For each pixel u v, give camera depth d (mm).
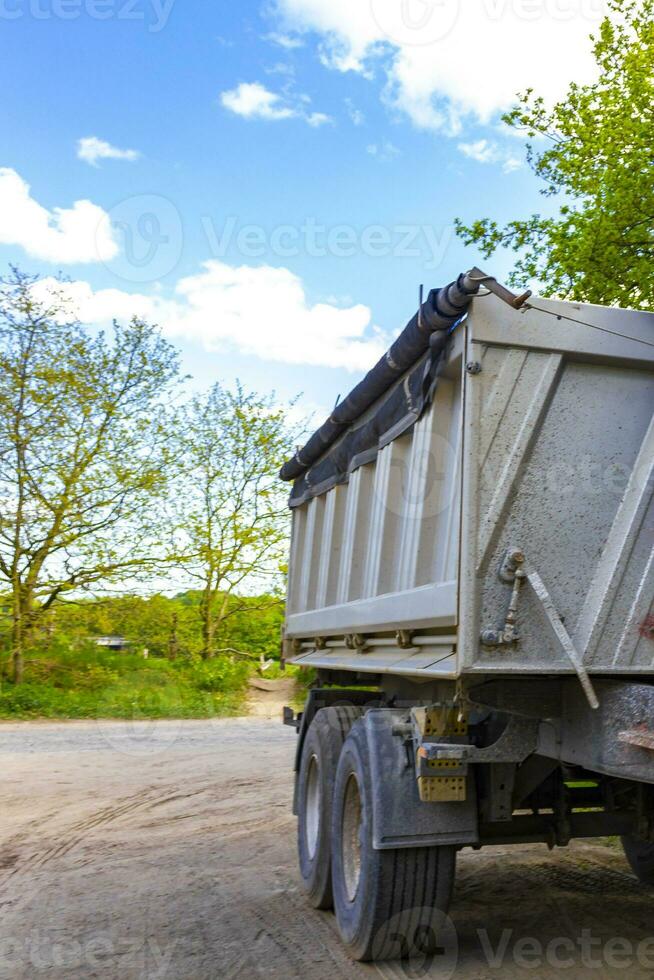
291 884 6062
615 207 8680
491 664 3766
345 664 6121
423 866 4320
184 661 22578
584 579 3947
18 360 19984
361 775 4590
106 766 11625
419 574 4574
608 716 3697
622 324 4188
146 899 5664
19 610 20172
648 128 8703
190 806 8906
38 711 18562
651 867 5926
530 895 5809
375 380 5477
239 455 23312
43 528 20125
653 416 4172
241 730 16578
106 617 20859
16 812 8602
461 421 4031
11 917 5289
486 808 4434
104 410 20297
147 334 20547
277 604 23953
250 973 4355
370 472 6020
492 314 4027
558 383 4102
